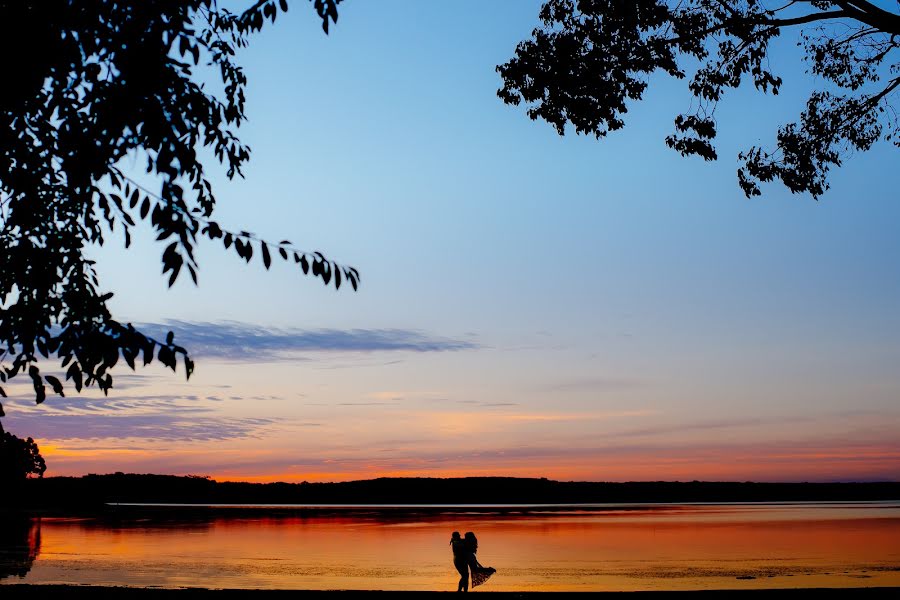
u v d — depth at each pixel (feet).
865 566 98.43
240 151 30.40
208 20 31.17
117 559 103.91
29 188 23.08
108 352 19.58
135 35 20.56
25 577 81.87
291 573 90.94
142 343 19.70
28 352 21.03
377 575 90.68
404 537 163.73
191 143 26.27
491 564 105.19
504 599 50.52
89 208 26.30
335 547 131.95
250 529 191.93
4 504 394.11
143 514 319.47
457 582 83.92
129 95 19.84
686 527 206.90
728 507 503.20
